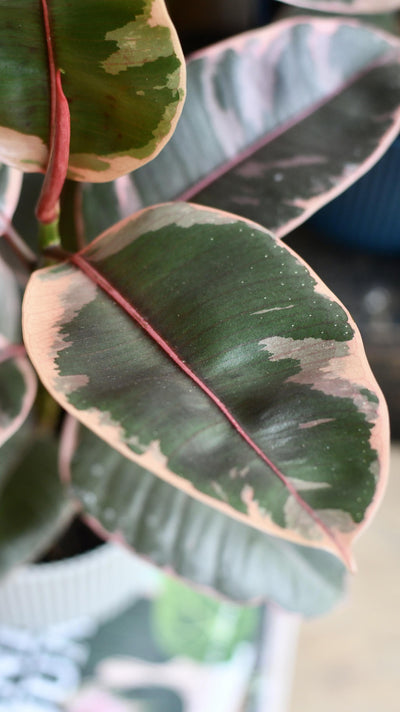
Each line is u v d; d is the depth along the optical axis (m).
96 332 0.53
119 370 0.53
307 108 0.65
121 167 0.55
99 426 0.53
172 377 0.53
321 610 0.72
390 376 1.03
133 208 0.65
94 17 0.49
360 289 1.01
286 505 0.53
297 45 0.64
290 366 0.52
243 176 0.65
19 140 0.54
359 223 0.96
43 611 0.79
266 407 0.52
